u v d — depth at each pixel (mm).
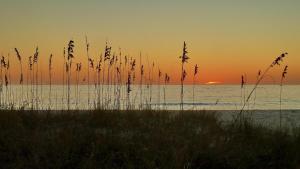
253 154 8836
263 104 48531
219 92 114062
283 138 9805
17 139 8883
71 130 9492
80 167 7875
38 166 7785
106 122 10836
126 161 8125
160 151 8453
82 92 75438
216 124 11703
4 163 8031
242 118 13117
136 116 11812
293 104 48719
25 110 11891
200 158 8438
